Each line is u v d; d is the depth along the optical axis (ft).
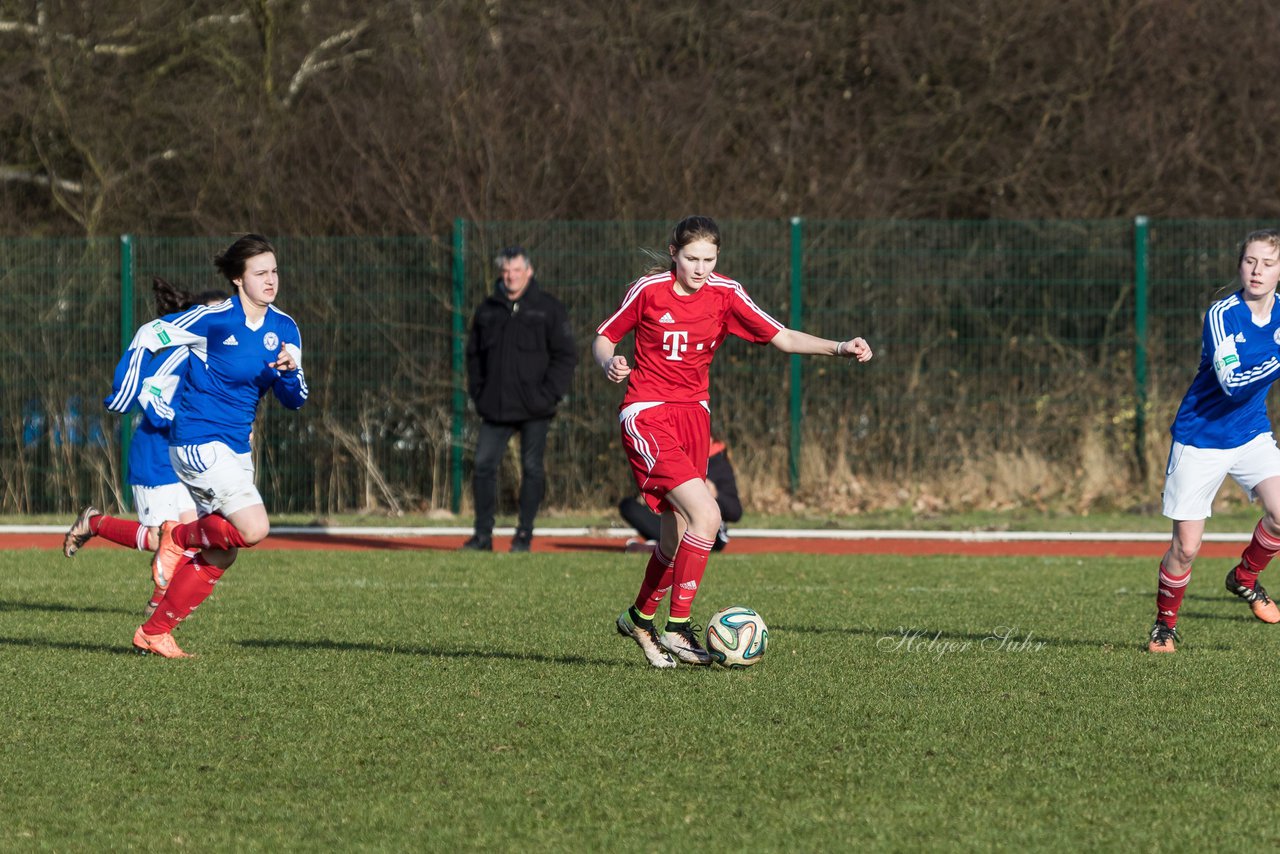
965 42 241.14
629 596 114.73
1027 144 237.86
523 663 84.07
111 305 193.06
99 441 193.47
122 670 81.56
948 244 191.93
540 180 205.98
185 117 236.84
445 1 238.89
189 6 249.96
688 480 79.00
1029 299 192.03
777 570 134.62
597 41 238.89
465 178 202.69
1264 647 90.43
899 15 244.83
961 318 192.24
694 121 220.84
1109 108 236.22
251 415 85.56
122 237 192.03
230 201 217.97
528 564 138.21
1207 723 68.64
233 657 86.02
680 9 242.78
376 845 50.90
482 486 150.00
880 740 65.21
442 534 170.19
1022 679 79.20
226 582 124.06
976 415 192.34
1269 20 236.43
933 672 81.15
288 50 246.06
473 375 149.69
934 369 192.24
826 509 186.50
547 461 190.80
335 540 166.50
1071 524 175.01
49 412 193.47
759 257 191.31
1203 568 136.67
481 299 189.37
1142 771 60.34
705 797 56.49
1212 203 230.07
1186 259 190.19
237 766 61.00
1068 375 191.52
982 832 52.29
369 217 202.69
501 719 69.15
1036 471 191.11
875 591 118.93
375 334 191.72
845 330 191.83
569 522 179.42
